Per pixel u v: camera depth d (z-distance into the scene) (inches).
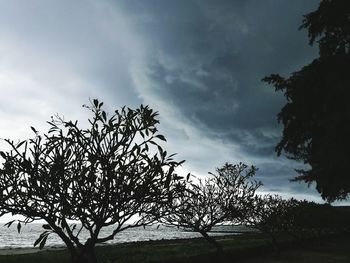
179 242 1461.6
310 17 975.6
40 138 207.9
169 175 210.7
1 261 612.1
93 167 207.0
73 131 210.5
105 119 214.7
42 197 206.8
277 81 960.9
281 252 825.5
